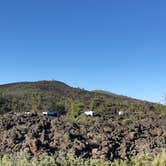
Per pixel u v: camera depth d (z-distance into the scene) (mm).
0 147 33781
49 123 38625
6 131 36156
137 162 31891
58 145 33906
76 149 32969
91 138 36094
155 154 33219
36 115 42594
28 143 33375
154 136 38781
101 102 86875
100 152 33125
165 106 82688
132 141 36969
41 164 29719
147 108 91562
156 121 45969
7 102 133250
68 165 30609
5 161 29984
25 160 29828
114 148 34656
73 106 79312
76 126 39625
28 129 36406
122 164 31750
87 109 82125
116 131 38906
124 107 91188
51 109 103188
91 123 43312
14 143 33938
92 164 31000
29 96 158750
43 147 33188
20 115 41781
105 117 47500
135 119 47031
